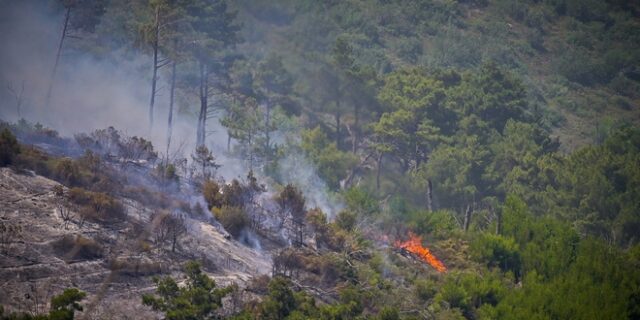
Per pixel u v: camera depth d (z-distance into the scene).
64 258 98.19
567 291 138.25
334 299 114.94
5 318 82.75
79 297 87.94
